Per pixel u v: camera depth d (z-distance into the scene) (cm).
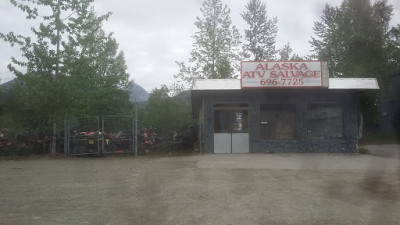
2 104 1653
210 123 1705
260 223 589
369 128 2856
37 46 1630
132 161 1471
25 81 1620
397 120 2527
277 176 1045
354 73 3003
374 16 3014
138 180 998
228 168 1214
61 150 1695
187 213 649
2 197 786
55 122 1658
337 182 946
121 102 2488
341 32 3219
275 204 710
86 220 608
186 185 913
